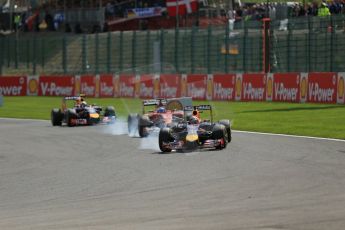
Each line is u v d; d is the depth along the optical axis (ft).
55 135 270.67
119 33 570.46
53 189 150.51
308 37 439.22
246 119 305.53
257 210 116.37
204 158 187.93
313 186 139.03
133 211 120.06
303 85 373.61
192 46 500.74
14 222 113.80
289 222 105.19
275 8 540.93
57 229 106.01
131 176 162.91
